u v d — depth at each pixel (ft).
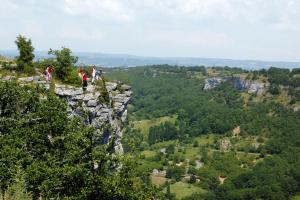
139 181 114.21
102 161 108.17
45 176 98.84
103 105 161.07
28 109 119.96
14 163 98.84
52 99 117.70
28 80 150.51
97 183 103.91
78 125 116.06
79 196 101.35
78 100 153.48
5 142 103.81
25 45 158.71
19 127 109.60
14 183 89.51
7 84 116.57
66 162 106.93
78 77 162.20
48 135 121.08
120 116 175.42
